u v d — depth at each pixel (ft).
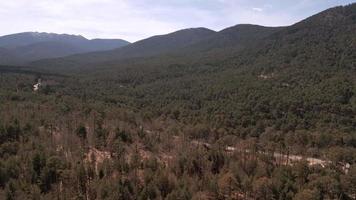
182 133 467.93
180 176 322.75
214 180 303.68
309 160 380.99
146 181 297.94
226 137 456.86
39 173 303.48
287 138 444.55
